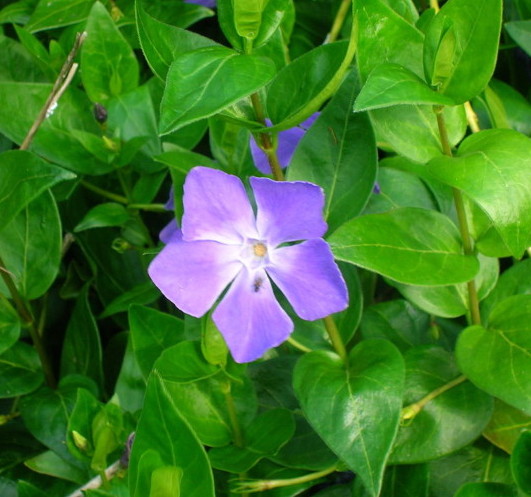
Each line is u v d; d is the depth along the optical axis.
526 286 0.20
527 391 0.17
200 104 0.14
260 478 0.20
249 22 0.15
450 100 0.15
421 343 0.22
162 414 0.14
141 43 0.16
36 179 0.19
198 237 0.16
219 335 0.17
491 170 0.15
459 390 0.19
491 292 0.20
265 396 0.21
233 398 0.19
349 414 0.17
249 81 0.14
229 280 0.17
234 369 0.18
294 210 0.16
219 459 0.19
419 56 0.16
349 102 0.19
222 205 0.16
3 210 0.19
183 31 0.17
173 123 0.14
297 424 0.20
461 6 0.15
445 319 0.22
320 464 0.19
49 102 0.21
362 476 0.16
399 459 0.18
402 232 0.17
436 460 0.20
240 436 0.19
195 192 0.16
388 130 0.17
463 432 0.18
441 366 0.19
